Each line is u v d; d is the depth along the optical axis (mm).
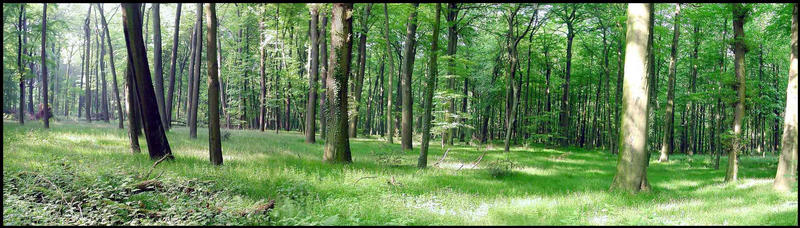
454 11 22031
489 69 31547
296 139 23672
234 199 6859
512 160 18219
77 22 31578
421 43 22484
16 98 23047
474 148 26047
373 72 43406
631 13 10086
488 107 34500
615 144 26469
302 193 7816
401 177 10781
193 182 7719
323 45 20922
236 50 37094
